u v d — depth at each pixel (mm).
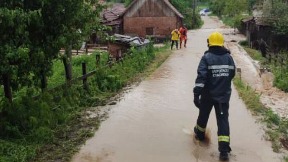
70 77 11969
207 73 6766
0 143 6855
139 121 8969
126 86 12930
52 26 8805
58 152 7051
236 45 35812
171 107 10227
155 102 10742
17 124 7746
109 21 43156
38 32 8594
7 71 7543
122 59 16438
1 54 7355
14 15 7109
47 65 9039
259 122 9023
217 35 6910
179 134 8117
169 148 7344
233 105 10555
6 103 8047
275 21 34719
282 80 15633
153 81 13867
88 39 10797
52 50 8883
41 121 8031
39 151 7016
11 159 6438
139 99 11070
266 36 35812
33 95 9703
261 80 17016
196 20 65625
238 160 6809
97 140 7727
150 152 7164
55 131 8094
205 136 7934
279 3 36875
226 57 6832
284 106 12242
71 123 8727
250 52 31844
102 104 10453
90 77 12445
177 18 44812
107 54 27109
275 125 9023
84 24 9875
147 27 45062
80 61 23438
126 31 45188
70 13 8969
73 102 9984
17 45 7859
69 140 7680
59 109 9016
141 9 44781
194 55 23172
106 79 12297
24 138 7375
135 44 23328
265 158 6934
